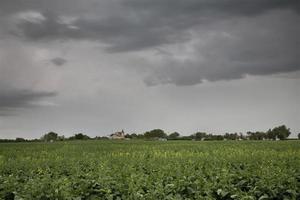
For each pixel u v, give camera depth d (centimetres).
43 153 4053
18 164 2238
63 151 4388
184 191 1347
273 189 1331
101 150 4528
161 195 1236
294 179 1434
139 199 1188
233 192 1302
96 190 1324
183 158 2447
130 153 3728
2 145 6344
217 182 1498
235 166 2070
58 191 1239
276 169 1598
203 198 1230
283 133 11050
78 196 1264
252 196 1264
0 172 2052
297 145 5253
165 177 1535
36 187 1273
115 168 1828
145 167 2019
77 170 1866
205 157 2541
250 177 1520
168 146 5325
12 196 1354
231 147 4784
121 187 1323
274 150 3925
